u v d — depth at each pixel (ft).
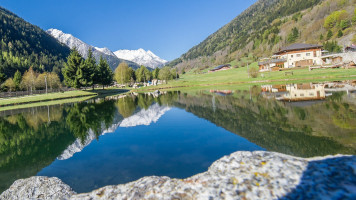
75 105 102.42
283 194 8.76
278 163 11.25
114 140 35.83
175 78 370.12
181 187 11.13
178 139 33.32
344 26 352.69
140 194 11.44
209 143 29.73
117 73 303.07
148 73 379.96
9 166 27.12
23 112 85.40
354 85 83.10
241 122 40.83
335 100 51.90
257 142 27.78
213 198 9.61
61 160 27.61
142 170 22.33
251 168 11.28
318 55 219.20
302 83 113.80
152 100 106.52
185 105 76.54
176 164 23.22
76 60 192.13
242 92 101.65
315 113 40.42
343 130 28.32
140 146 31.09
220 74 322.55
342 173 9.07
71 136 40.73
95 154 28.94
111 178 21.01
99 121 55.16
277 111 46.78
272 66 236.63
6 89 248.52
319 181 8.93
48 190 17.69
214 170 12.21
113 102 107.65
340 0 485.97
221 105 66.90
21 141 39.58
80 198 12.32
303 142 25.54
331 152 21.77
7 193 17.61
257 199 8.89
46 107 100.94
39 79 273.13
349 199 7.43
